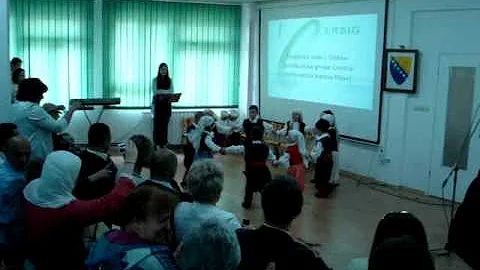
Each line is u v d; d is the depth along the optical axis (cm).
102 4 1111
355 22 957
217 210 289
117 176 386
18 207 328
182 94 1200
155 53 1162
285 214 234
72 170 302
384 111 909
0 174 328
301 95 1095
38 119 445
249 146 739
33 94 452
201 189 288
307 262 222
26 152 332
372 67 929
